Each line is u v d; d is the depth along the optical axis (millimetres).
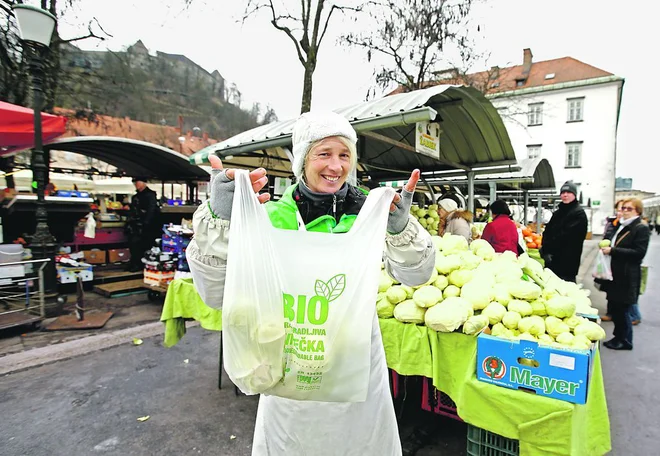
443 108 4000
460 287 2414
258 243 1029
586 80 28328
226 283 1019
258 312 1008
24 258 4965
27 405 2900
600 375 1966
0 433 2543
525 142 30766
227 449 2422
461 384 2023
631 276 4133
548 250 4957
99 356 3844
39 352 3840
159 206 7352
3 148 6324
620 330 4273
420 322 2215
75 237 6871
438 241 3229
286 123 4305
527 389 1776
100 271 7094
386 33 10570
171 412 2828
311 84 8492
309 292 1042
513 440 1877
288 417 1295
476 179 8109
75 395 3062
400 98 3461
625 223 4211
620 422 2754
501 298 2268
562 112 29531
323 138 1216
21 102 8391
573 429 1649
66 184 11203
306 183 1317
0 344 4055
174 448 2420
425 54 10961
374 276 1079
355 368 1067
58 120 5254
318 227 1274
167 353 3945
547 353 1714
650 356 4043
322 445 1285
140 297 6102
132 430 2598
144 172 8930
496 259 3279
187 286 3238
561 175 29797
